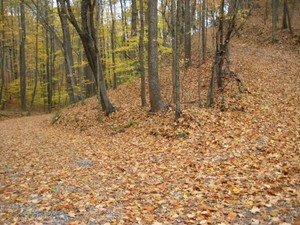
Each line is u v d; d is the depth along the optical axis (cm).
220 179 634
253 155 768
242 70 1823
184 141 979
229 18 1228
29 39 3033
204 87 1636
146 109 1431
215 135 973
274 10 2598
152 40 1277
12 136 1432
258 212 471
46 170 809
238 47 2583
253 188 560
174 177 686
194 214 489
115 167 808
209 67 1931
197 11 2117
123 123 1346
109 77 2756
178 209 516
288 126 971
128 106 1602
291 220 430
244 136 932
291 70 1839
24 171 807
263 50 2416
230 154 802
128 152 954
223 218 466
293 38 2542
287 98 1325
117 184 676
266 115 1118
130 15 2094
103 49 2625
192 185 623
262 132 947
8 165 872
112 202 573
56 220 506
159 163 806
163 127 1125
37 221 502
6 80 3866
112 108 1541
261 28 2977
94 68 1498
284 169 637
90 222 494
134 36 1856
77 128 1516
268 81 1620
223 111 1200
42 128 1730
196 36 3042
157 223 470
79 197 605
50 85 3238
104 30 2455
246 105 1251
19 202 587
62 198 601
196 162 772
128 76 2148
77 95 2375
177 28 1131
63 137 1341
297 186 545
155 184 652
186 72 1989
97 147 1069
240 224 442
